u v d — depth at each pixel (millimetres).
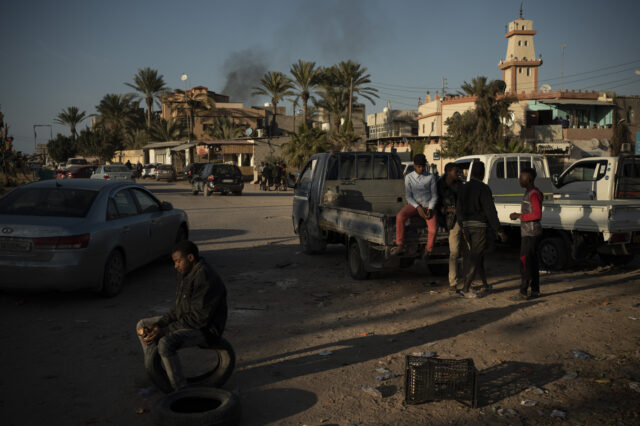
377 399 3830
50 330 5426
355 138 45344
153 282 7664
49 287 6023
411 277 8141
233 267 8922
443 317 5926
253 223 15461
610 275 8250
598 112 45469
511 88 62938
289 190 34562
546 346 4926
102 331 5398
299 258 9805
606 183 11109
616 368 4355
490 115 41375
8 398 3842
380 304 6516
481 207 6543
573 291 7109
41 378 4211
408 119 60000
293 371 4367
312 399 3832
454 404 3748
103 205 6855
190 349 4891
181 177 51344
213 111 71125
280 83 63938
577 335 5234
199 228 14305
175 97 70312
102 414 3605
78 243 6082
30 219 6211
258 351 4848
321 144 39312
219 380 3900
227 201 23953
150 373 3783
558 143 41812
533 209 6457
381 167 9836
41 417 3553
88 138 72312
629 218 8062
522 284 6629
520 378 4184
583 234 8336
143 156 68562
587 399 3795
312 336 5281
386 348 4914
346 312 6164
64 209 6551
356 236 7734
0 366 4457
